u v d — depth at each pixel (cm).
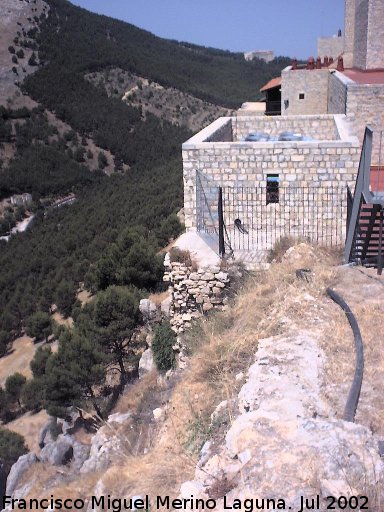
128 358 1908
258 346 721
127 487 595
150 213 4597
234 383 680
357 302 809
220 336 866
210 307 1159
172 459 585
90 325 1917
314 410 541
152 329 1588
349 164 1338
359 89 1806
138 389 1395
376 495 394
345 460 433
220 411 626
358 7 2734
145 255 2272
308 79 2631
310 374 618
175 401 774
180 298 1182
